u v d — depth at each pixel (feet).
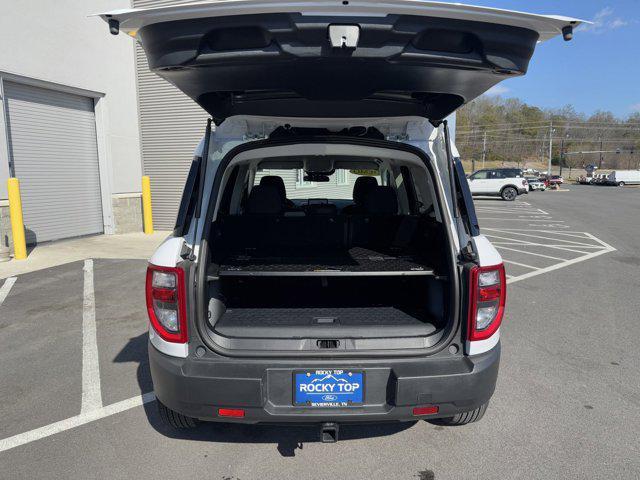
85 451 8.68
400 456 8.48
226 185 9.77
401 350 7.04
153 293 7.18
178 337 7.03
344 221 10.11
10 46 27.04
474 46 6.22
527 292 20.15
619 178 170.09
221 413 6.97
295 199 12.86
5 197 27.14
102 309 17.49
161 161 38.27
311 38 5.82
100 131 34.63
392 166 11.20
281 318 8.03
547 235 39.93
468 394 7.04
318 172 12.44
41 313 17.01
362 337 7.32
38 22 28.84
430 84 6.97
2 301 18.53
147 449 8.73
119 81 35.81
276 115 8.18
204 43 6.10
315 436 9.15
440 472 8.03
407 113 8.16
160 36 6.09
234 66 6.27
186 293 6.97
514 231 42.86
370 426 9.47
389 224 10.20
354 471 8.07
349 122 8.52
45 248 29.63
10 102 28.07
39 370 12.27
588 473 8.00
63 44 30.68
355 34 5.72
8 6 26.84
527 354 13.16
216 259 8.63
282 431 9.33
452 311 7.20
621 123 347.56
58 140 31.73
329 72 6.48
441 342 7.14
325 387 6.96
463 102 7.79
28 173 29.50
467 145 357.20
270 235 10.07
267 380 6.95
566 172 323.37
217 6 5.54
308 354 6.93
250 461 8.36
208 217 7.57
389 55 5.95
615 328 15.39
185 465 8.24
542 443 8.87
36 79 28.78
